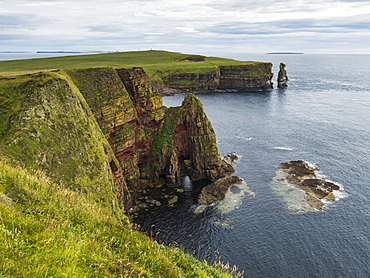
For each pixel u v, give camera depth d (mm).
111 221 20156
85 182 37906
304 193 63219
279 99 186625
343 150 88875
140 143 72500
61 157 37906
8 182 18844
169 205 60500
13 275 10281
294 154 86938
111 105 61906
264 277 41031
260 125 120625
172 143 74000
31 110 39531
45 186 21469
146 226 52688
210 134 75438
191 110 75188
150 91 75688
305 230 50938
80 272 12125
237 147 94375
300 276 41156
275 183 68625
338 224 52469
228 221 54125
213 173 73938
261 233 50406
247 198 62281
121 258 14773
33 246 12797
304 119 129375
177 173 72188
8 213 14578
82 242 14891
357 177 70438
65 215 18078
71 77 58094
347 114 136875
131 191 67000
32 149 35812
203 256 44781
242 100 184750
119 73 69500
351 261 43781
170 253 18719
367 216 54688
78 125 43500
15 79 45562
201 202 61438
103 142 50594
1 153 33000
